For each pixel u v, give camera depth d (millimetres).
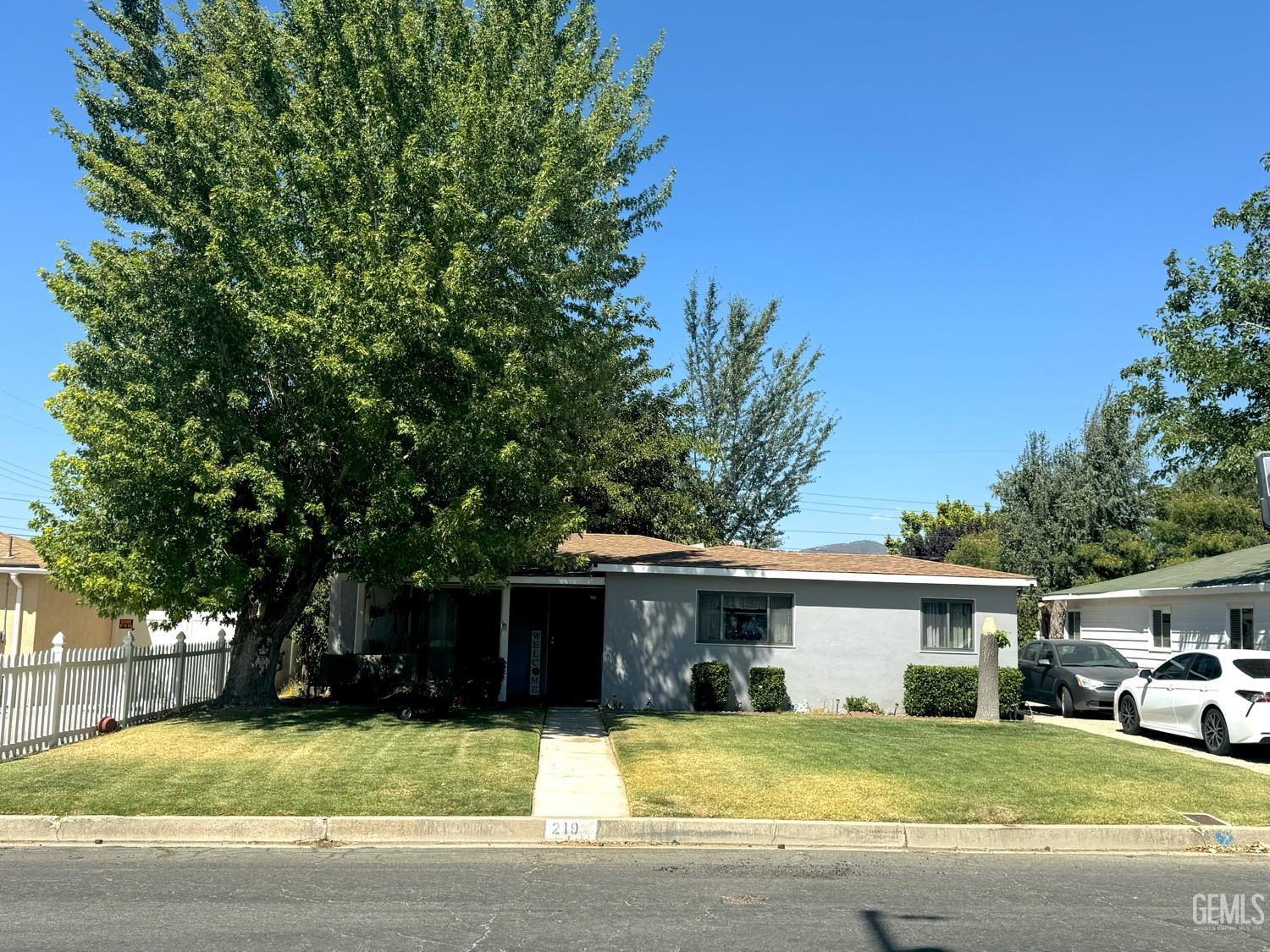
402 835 8984
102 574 13289
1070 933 6398
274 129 14250
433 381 13570
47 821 8797
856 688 19594
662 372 29000
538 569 19281
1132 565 32469
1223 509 31656
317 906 6719
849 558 22266
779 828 9242
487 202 13945
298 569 15898
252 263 13273
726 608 19609
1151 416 20344
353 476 13875
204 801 9422
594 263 16562
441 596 20188
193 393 13117
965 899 7266
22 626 22375
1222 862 8750
